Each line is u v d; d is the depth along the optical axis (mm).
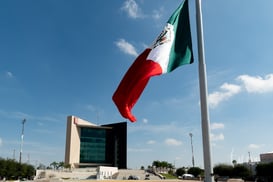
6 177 83812
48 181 70250
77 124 120250
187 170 127188
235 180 65438
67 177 97625
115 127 128500
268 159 102250
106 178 101312
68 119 118688
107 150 127375
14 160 88750
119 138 126438
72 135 117062
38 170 100188
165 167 138250
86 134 124312
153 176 107125
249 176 83500
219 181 77000
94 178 99938
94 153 124312
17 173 88062
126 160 123125
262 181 78688
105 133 128625
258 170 79688
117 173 110812
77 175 99375
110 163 125375
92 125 124312
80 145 122062
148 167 130875
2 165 81562
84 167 120812
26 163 100250
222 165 89375
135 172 113188
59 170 103312
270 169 75812
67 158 114688
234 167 86000
